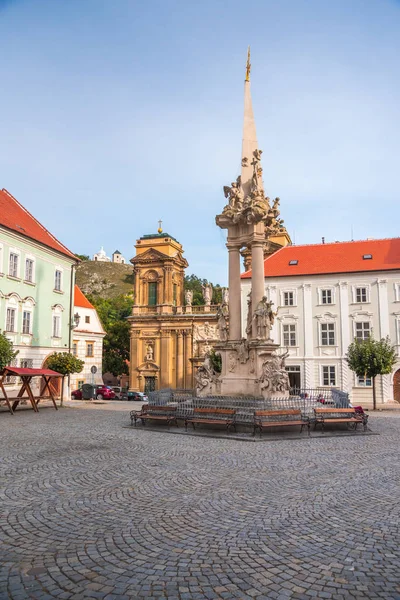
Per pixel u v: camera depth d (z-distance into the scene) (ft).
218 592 19.69
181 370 195.72
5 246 120.06
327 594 19.61
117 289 532.32
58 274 145.18
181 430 66.23
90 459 46.03
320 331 149.18
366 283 147.33
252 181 84.94
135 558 22.89
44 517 28.76
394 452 50.85
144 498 32.96
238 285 83.76
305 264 156.04
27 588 19.89
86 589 19.85
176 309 202.39
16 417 88.07
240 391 78.64
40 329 134.62
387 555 23.40
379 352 116.06
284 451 51.21
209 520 28.45
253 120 89.66
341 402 77.92
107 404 128.36
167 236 207.21
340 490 35.37
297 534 26.17
